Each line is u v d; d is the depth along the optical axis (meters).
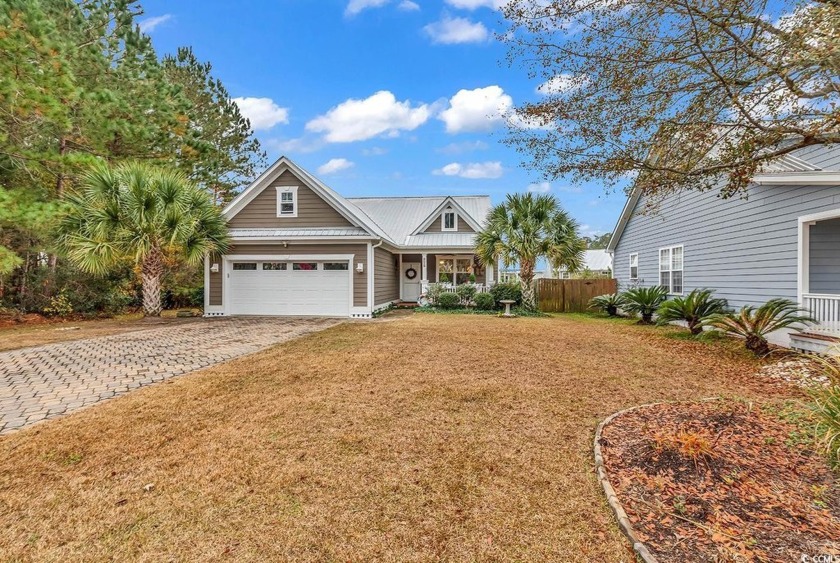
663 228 13.31
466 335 9.45
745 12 4.12
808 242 7.86
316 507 2.65
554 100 5.21
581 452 3.38
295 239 13.62
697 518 2.43
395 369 6.14
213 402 4.68
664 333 9.98
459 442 3.59
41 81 9.57
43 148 12.42
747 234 9.34
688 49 4.58
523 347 7.96
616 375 5.84
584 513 2.57
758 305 8.98
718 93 4.66
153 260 13.34
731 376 5.81
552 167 5.46
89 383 5.53
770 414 3.93
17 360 6.97
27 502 2.71
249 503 2.70
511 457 3.31
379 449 3.46
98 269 11.78
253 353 7.47
